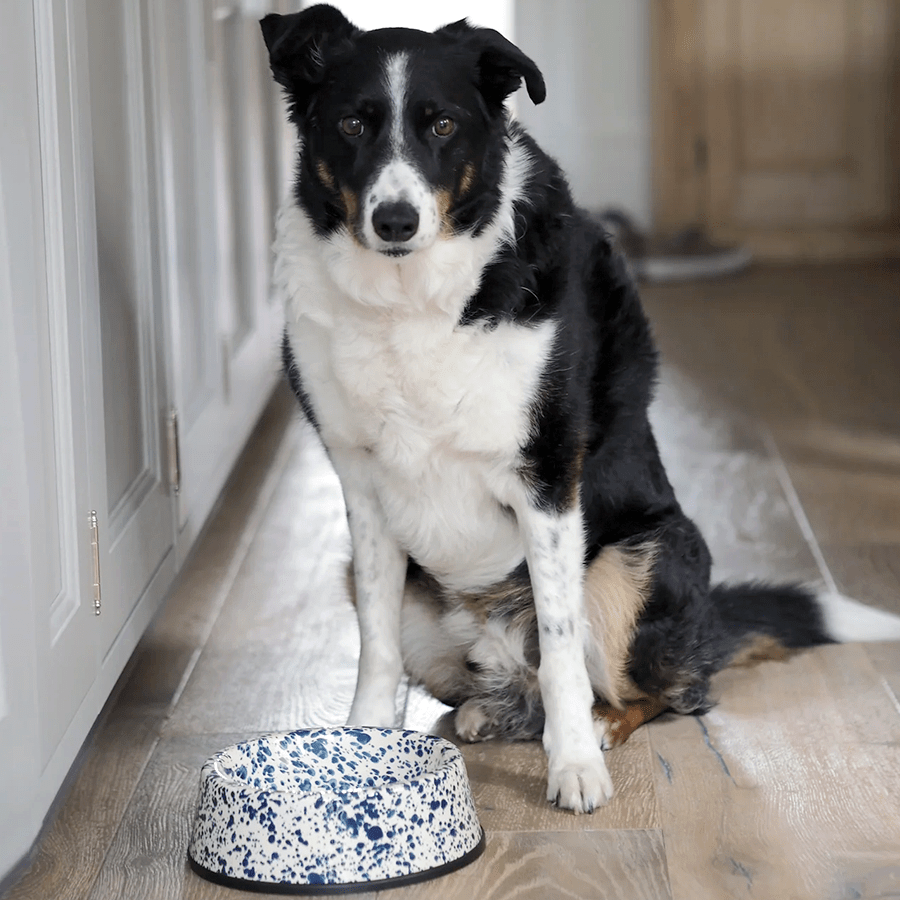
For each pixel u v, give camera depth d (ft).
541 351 6.66
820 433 13.78
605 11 21.84
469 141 6.52
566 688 6.88
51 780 6.00
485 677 7.66
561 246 6.91
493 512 7.16
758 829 6.44
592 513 7.52
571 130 22.35
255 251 12.60
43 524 5.88
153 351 8.21
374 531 7.38
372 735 6.61
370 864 5.85
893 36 21.52
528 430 6.73
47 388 6.01
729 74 21.93
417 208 6.23
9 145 5.45
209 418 10.09
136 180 7.87
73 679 6.33
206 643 9.07
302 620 9.46
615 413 7.55
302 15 6.58
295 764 6.53
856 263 22.16
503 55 6.48
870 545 10.65
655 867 6.09
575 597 6.95
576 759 6.77
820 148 22.12
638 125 22.26
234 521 11.62
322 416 7.05
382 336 6.63
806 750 7.30
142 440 7.99
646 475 7.79
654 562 7.52
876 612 8.72
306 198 6.80
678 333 18.06
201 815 6.16
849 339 17.54
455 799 6.10
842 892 5.85
